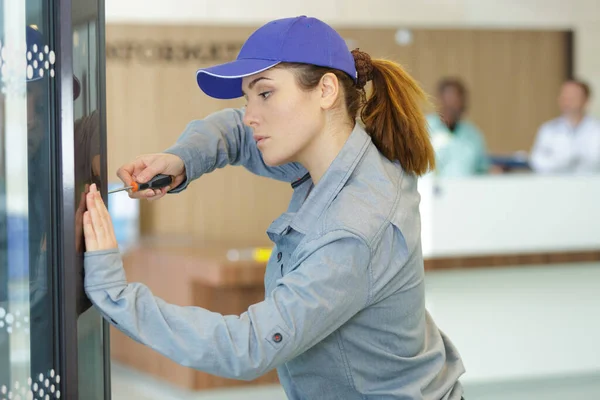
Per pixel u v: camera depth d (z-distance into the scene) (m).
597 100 8.37
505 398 4.98
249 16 7.80
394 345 1.68
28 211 1.38
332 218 1.56
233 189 7.87
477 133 6.47
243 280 5.13
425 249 5.03
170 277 5.66
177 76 7.73
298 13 7.85
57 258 1.43
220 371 1.44
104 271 1.44
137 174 1.77
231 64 1.58
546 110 8.33
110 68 7.58
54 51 1.42
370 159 1.67
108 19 7.57
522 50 8.25
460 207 5.06
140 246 6.33
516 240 5.14
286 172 2.03
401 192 1.66
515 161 6.62
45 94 1.41
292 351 1.48
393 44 8.01
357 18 7.93
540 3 8.23
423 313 1.74
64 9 1.42
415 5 8.03
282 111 1.60
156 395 5.36
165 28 7.68
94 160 1.52
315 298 1.48
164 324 1.43
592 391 5.14
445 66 8.10
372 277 1.56
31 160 1.39
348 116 1.70
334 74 1.63
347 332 1.63
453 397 1.80
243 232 7.90
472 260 5.07
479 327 5.16
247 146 2.02
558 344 5.30
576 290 5.31
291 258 1.61
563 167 6.84
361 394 1.70
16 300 1.37
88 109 1.49
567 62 8.36
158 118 7.70
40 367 1.41
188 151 1.86
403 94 1.75
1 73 1.33
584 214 5.25
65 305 1.43
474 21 8.13
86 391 1.49
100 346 1.57
